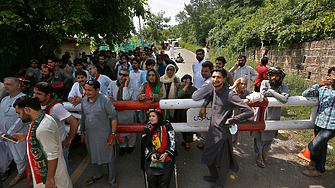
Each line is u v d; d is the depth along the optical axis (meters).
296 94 5.71
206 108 2.86
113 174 2.68
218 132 2.35
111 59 7.56
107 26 6.49
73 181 2.85
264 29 8.81
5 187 2.77
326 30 5.86
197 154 3.54
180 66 14.36
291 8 8.24
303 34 6.68
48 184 1.90
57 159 1.92
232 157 2.44
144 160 2.59
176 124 2.98
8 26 4.54
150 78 3.03
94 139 2.44
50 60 4.48
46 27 6.19
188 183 2.76
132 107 2.87
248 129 2.85
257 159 3.16
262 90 3.00
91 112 2.37
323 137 2.57
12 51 4.94
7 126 2.70
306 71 6.60
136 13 6.76
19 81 2.71
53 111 2.21
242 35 11.86
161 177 2.38
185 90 3.25
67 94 3.68
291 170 3.00
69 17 4.27
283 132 4.20
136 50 9.17
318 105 2.80
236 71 4.41
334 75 2.45
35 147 1.81
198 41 33.69
